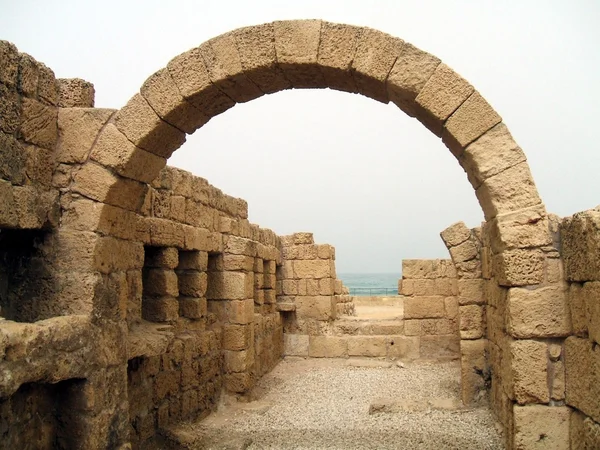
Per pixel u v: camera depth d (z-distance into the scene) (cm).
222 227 1048
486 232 928
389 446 765
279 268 1609
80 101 589
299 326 1574
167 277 805
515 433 522
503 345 609
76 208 568
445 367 1377
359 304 3111
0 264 561
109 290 585
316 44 576
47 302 554
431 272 1493
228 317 1032
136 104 588
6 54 502
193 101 598
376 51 568
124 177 589
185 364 833
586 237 458
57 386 512
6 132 504
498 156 541
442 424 868
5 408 428
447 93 555
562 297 521
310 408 998
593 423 459
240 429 849
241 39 587
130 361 658
